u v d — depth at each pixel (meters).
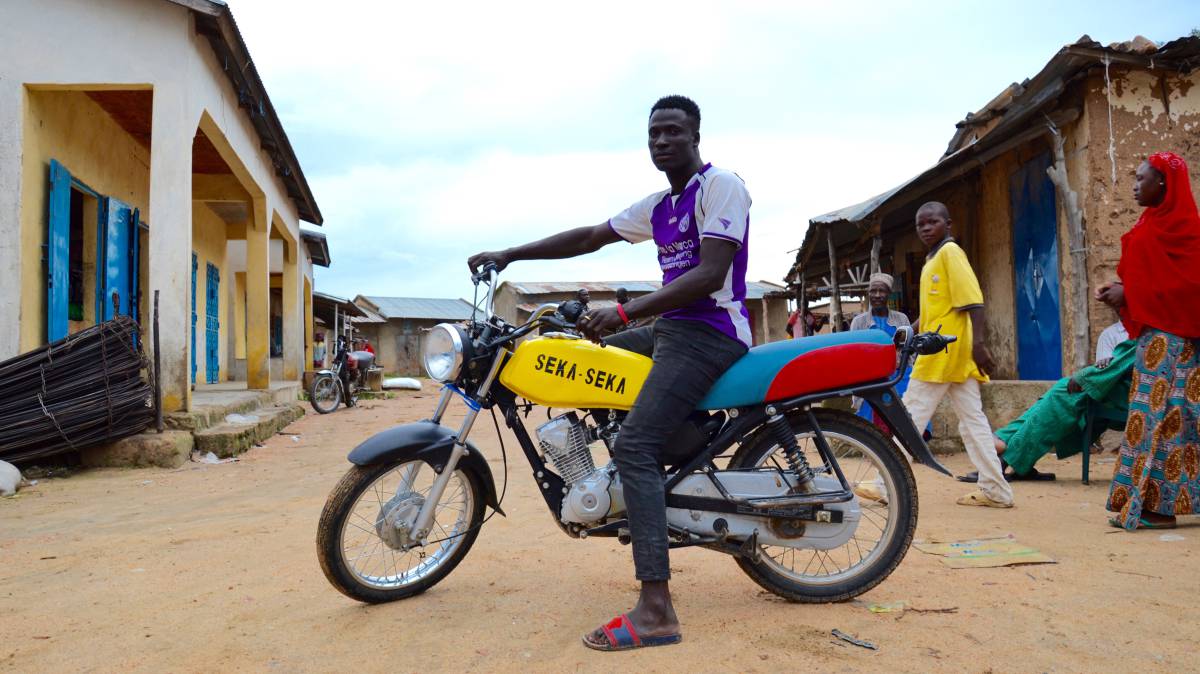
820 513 2.84
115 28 7.38
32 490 5.59
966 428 4.64
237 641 2.58
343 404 15.37
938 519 4.29
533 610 2.85
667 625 2.50
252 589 3.16
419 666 2.35
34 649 2.52
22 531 4.26
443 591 3.10
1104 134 7.21
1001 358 9.60
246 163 10.23
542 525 4.28
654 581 2.52
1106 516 4.34
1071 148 7.58
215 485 5.80
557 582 3.19
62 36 7.28
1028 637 2.51
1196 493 3.96
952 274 4.48
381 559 3.51
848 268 15.32
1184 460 3.95
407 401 17.67
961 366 4.53
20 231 7.11
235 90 9.44
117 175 10.21
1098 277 7.23
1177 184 3.88
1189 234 3.85
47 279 7.62
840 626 2.65
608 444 2.82
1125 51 6.93
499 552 3.68
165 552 3.78
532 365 2.75
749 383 2.79
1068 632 2.54
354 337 32.62
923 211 4.74
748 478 2.84
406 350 37.38
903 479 2.97
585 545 3.82
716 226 2.58
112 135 9.96
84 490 5.59
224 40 8.00
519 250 3.18
